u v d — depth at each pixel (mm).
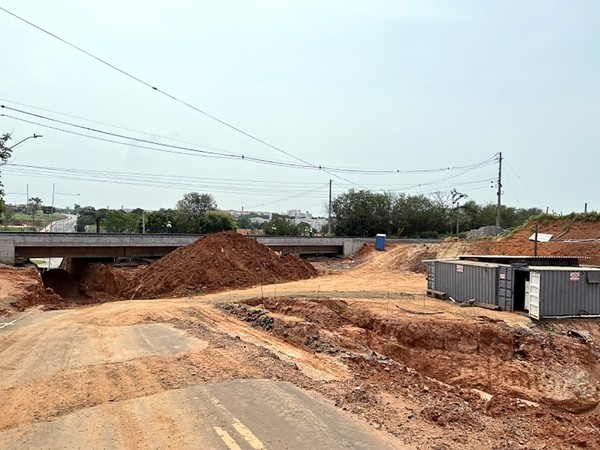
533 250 43781
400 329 22125
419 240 70875
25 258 40656
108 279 38969
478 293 27062
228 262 36500
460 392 13484
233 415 8484
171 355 12867
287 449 7191
